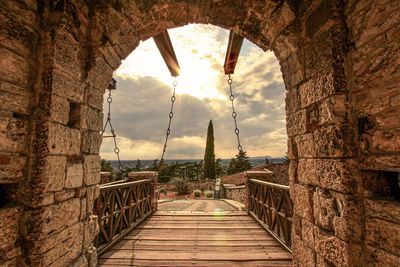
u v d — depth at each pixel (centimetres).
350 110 160
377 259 138
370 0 145
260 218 474
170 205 820
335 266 162
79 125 196
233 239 386
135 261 302
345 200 153
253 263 295
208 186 1636
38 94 161
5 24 144
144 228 452
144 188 538
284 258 307
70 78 183
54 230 163
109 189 331
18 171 149
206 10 228
